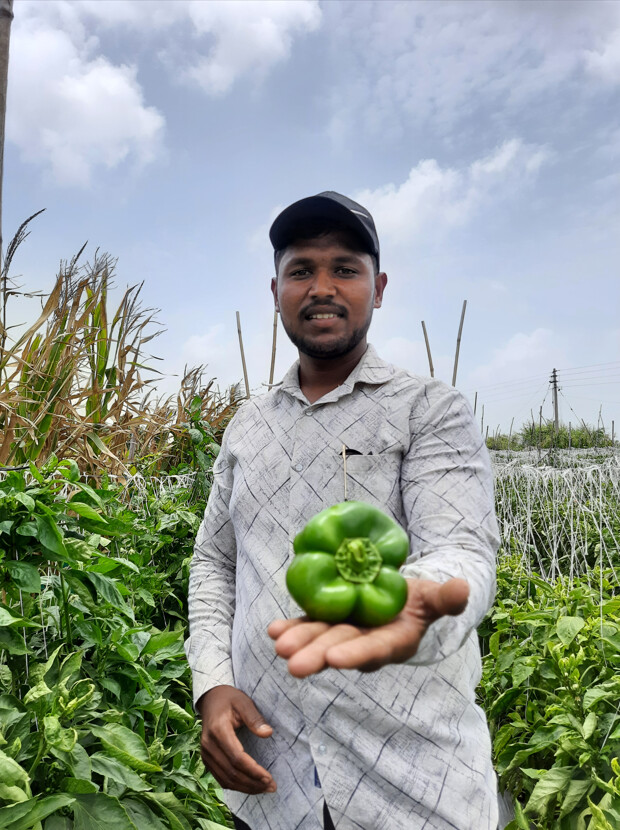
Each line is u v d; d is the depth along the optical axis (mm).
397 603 991
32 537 2139
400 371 1704
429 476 1500
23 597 2301
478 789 1402
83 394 4492
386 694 1406
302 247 1669
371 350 1754
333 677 1436
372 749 1399
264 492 1698
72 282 4492
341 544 1085
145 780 2217
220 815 2371
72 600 2348
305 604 1023
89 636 2285
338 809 1395
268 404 1874
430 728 1395
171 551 3770
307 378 1807
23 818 1667
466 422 1560
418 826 1364
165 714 2455
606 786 2207
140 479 4207
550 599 3426
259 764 1617
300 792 1511
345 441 1624
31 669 2158
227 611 1900
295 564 1061
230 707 1628
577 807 2324
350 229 1654
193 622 1889
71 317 4508
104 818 1844
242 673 1654
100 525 2340
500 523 5281
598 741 2434
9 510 2111
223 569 1986
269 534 1664
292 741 1539
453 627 1141
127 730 2125
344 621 1017
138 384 5117
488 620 3574
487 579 1289
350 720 1423
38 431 3811
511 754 2711
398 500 1593
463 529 1403
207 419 6000
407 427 1598
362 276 1687
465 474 1490
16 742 1821
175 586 3633
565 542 5281
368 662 899
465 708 1463
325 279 1653
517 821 2391
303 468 1649
